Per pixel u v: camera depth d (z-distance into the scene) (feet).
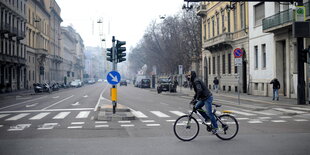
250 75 104.37
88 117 46.78
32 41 212.43
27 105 72.79
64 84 239.50
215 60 139.85
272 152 23.53
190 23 180.55
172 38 204.85
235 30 118.11
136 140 28.66
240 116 47.11
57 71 299.17
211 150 24.34
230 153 23.30
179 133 28.40
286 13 78.43
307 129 34.76
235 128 28.84
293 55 80.53
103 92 149.07
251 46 103.50
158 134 31.86
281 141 27.73
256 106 59.52
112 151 24.17
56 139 29.40
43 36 243.40
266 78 93.97
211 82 145.59
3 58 147.64
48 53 258.16
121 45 50.26
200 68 191.93
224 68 130.31
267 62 93.25
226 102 73.41
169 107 63.82
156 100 87.76
